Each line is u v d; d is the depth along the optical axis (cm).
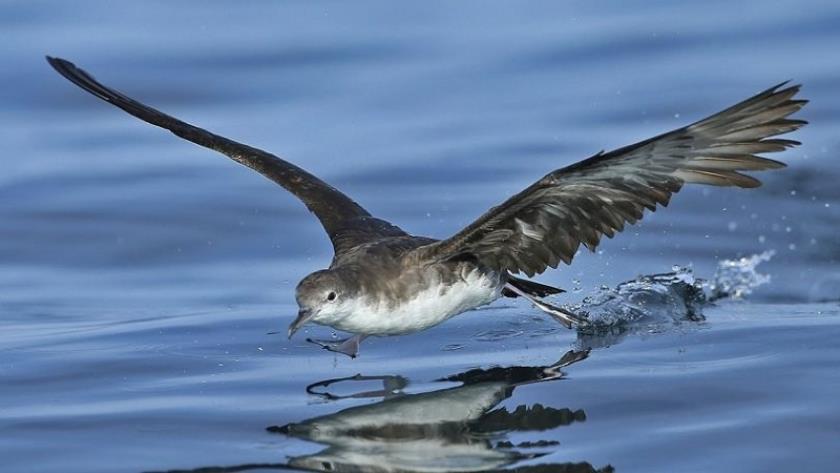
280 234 1680
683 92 1964
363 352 1252
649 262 1552
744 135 1016
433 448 989
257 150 1346
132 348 1281
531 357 1209
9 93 2108
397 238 1190
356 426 1045
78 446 1019
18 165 1886
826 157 1773
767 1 2258
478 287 1159
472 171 1795
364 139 1911
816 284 1488
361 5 2375
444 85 2066
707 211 1689
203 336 1318
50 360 1249
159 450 1006
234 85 2106
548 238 1102
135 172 1861
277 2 2411
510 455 970
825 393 1058
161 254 1630
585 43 2156
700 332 1262
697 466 937
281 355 1253
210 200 1773
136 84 2109
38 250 1645
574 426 1023
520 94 2019
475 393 1112
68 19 2361
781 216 1659
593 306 1330
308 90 2083
